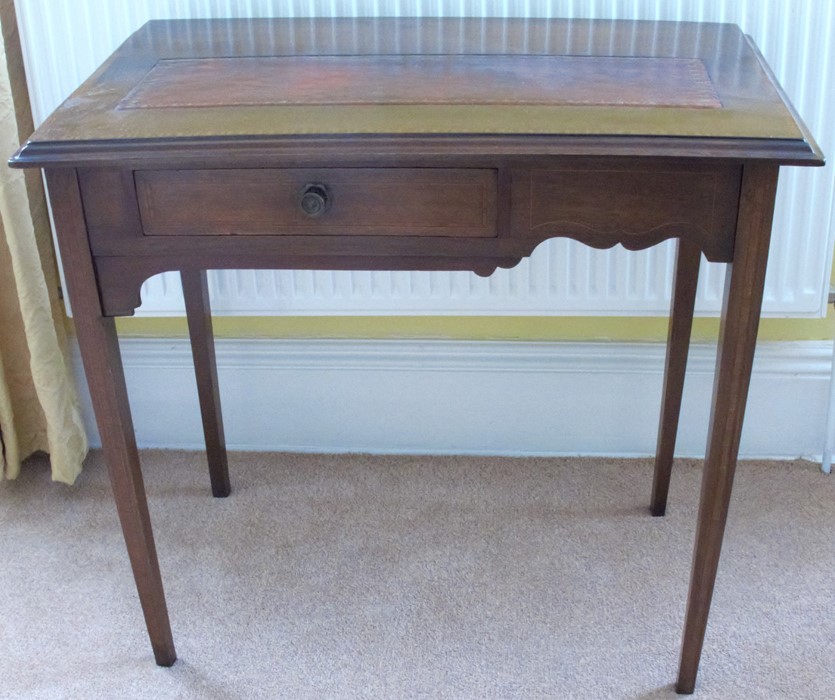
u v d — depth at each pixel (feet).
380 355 5.93
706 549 4.13
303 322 5.97
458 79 3.97
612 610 4.85
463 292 5.47
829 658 4.55
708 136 3.41
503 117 3.57
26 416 5.85
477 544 5.31
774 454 5.99
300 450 6.18
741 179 3.50
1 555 5.31
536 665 4.54
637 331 5.85
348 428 6.13
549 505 5.61
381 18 4.90
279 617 4.85
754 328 3.72
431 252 3.70
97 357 3.93
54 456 5.63
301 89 3.90
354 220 3.65
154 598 4.44
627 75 4.00
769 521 5.42
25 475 5.95
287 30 4.73
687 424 5.96
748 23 4.96
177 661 4.62
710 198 3.54
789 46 4.96
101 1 5.07
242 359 5.98
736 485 5.72
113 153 3.49
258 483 5.86
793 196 5.17
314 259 3.76
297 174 3.58
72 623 4.86
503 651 4.62
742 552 5.20
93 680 4.52
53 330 5.49
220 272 5.51
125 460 4.15
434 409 6.03
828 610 4.82
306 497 5.72
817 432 5.90
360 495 5.73
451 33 4.62
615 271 5.38
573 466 5.95
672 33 4.60
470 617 4.82
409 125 3.52
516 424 6.04
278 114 3.65
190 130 3.54
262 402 6.08
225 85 3.98
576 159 3.49
